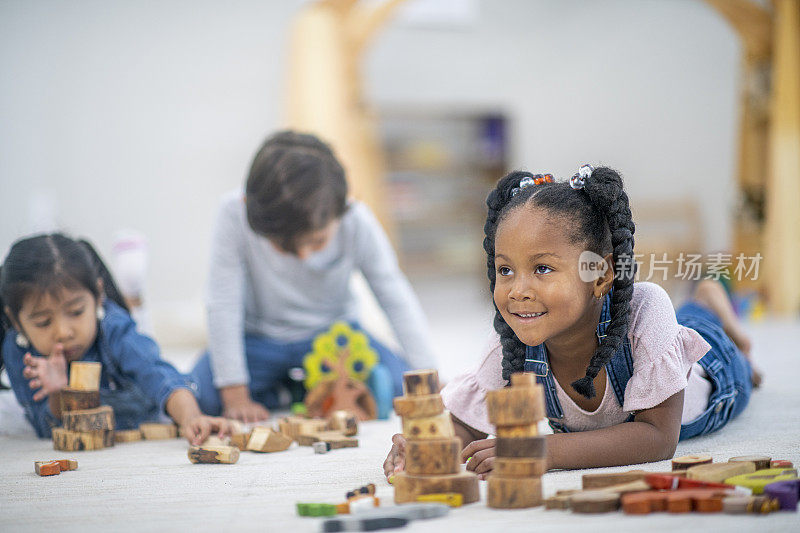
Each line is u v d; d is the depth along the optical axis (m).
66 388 1.54
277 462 1.30
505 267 1.07
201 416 1.55
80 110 4.68
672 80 6.05
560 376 1.17
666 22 6.05
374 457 1.31
